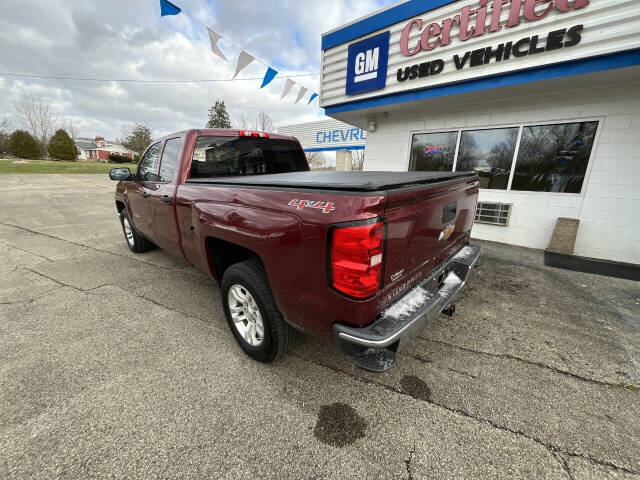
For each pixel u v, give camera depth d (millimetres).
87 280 3803
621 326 2871
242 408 1866
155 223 3428
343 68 6312
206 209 2346
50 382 2057
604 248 4945
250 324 2293
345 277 1504
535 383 2121
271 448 1613
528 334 2725
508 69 4430
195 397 1947
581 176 5008
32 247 5270
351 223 1446
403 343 1630
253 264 2168
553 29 4027
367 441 1663
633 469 1526
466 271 2488
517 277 4070
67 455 1554
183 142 2900
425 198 1895
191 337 2605
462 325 2863
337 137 12047
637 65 3693
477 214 5996
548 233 5398
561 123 5023
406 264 1818
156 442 1634
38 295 3383
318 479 1463
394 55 5512
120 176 3887
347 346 1592
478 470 1517
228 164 3219
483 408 1898
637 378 2186
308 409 1868
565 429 1754
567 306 3254
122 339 2566
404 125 6680
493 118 5602
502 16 4348
